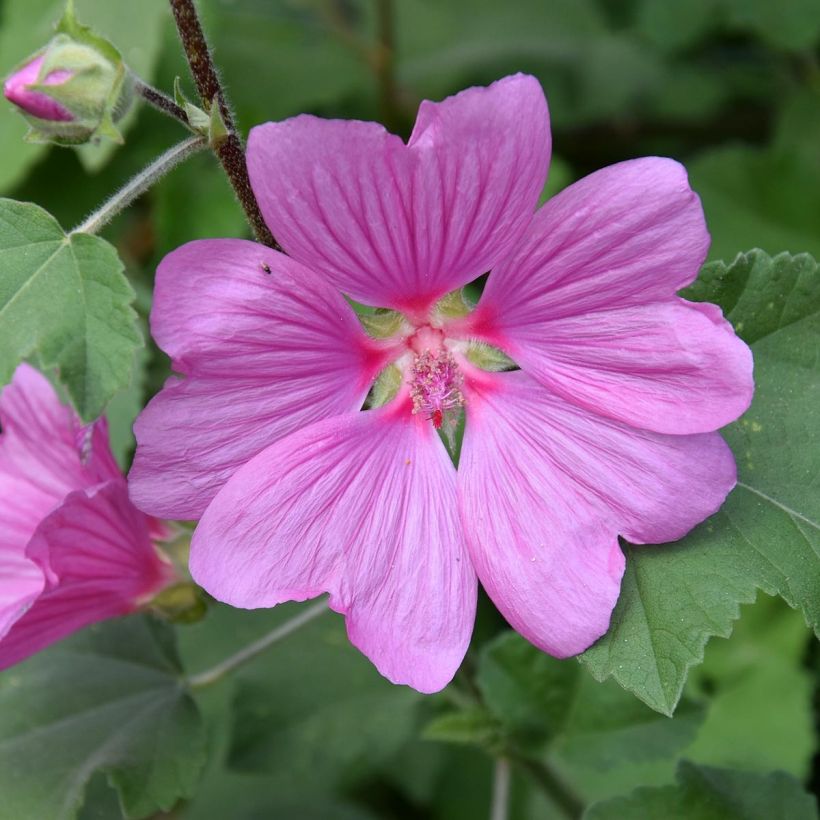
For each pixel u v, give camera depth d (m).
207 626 0.32
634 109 0.38
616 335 0.24
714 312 0.23
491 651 0.29
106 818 0.28
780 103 0.38
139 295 0.34
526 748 0.29
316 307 0.24
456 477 0.25
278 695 0.32
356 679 0.32
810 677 0.34
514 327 0.25
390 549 0.25
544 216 0.24
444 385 0.25
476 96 0.23
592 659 0.24
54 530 0.25
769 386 0.25
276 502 0.24
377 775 0.35
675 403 0.24
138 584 0.27
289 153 0.23
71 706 0.28
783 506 0.24
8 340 0.23
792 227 0.36
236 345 0.23
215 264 0.23
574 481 0.24
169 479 0.24
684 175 0.23
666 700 0.24
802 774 0.34
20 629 0.25
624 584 0.24
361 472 0.25
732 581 0.24
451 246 0.24
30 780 0.27
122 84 0.24
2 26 0.34
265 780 0.35
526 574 0.24
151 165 0.24
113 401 0.29
